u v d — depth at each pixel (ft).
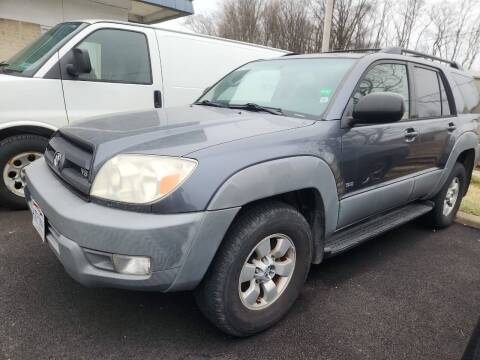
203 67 17.72
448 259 11.96
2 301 8.18
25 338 7.17
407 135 10.54
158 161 6.30
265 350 7.34
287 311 8.20
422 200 13.21
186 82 17.08
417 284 10.24
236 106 10.10
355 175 8.95
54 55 13.37
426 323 8.56
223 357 7.08
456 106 13.50
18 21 28.73
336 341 7.73
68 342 7.16
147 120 8.37
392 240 13.23
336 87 9.07
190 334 7.62
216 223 6.34
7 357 6.69
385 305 9.12
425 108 11.91
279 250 7.62
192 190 6.19
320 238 8.55
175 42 16.80
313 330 8.00
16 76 12.73
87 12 32.17
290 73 10.37
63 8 30.76
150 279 6.17
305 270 8.27
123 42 15.20
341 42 62.28
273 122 8.18
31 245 10.71
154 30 16.20
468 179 15.17
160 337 7.48
